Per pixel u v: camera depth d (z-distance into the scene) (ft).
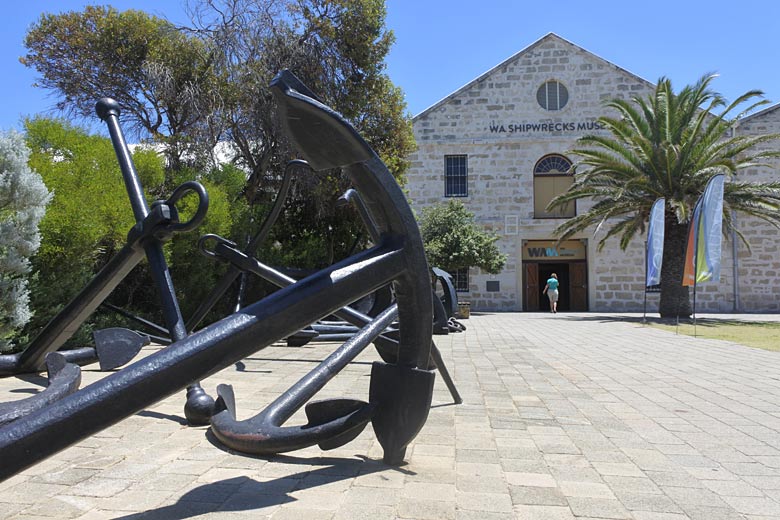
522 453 12.34
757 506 9.48
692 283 50.44
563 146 94.48
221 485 10.10
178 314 14.79
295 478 10.47
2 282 19.94
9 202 19.17
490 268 79.61
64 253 29.71
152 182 39.04
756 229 92.17
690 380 22.77
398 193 9.25
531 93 95.14
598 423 15.26
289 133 8.79
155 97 52.60
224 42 51.85
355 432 9.96
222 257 22.81
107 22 52.03
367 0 55.83
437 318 19.74
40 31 51.88
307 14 55.26
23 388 18.63
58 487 10.00
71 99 53.83
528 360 28.60
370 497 9.53
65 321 16.58
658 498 9.79
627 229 75.10
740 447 13.08
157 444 12.73
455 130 95.96
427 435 13.73
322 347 34.37
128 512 8.87
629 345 37.55
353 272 8.48
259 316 7.45
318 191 54.70
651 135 68.54
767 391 20.38
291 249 58.59
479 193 95.25
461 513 8.97
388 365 10.36
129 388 6.50
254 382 20.94
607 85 94.17
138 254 14.99
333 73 56.54
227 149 57.88
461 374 23.70
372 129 60.39
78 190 31.48
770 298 91.86
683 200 65.10
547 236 93.91
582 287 95.76
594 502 9.55
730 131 93.76
